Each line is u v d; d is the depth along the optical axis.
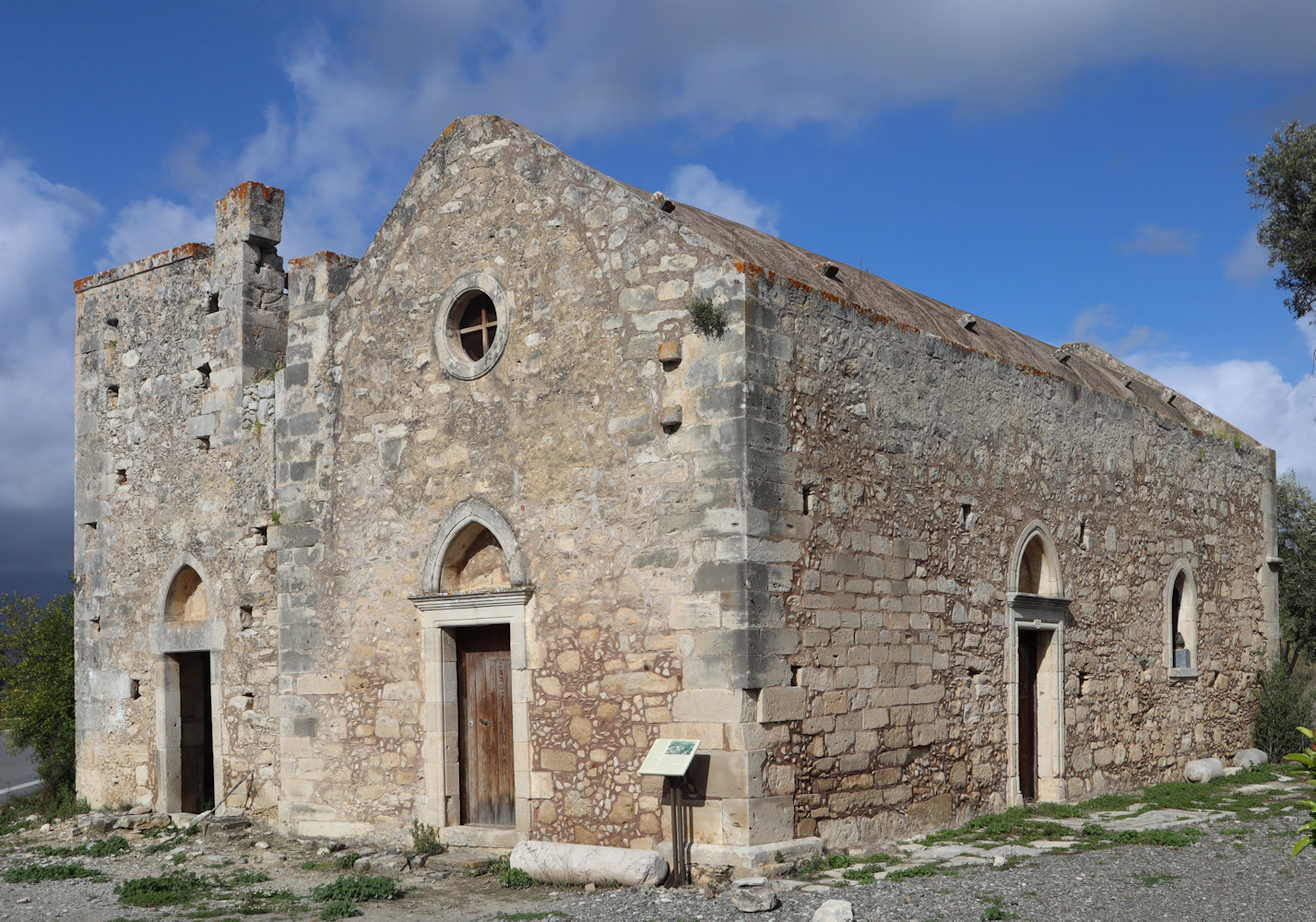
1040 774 15.89
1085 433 17.17
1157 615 18.73
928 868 11.09
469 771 13.30
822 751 11.82
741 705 10.98
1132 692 17.88
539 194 13.06
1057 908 9.56
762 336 11.59
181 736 17.08
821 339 12.37
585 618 12.10
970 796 14.06
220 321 16.80
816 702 11.80
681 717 11.34
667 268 11.98
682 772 10.77
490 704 13.21
